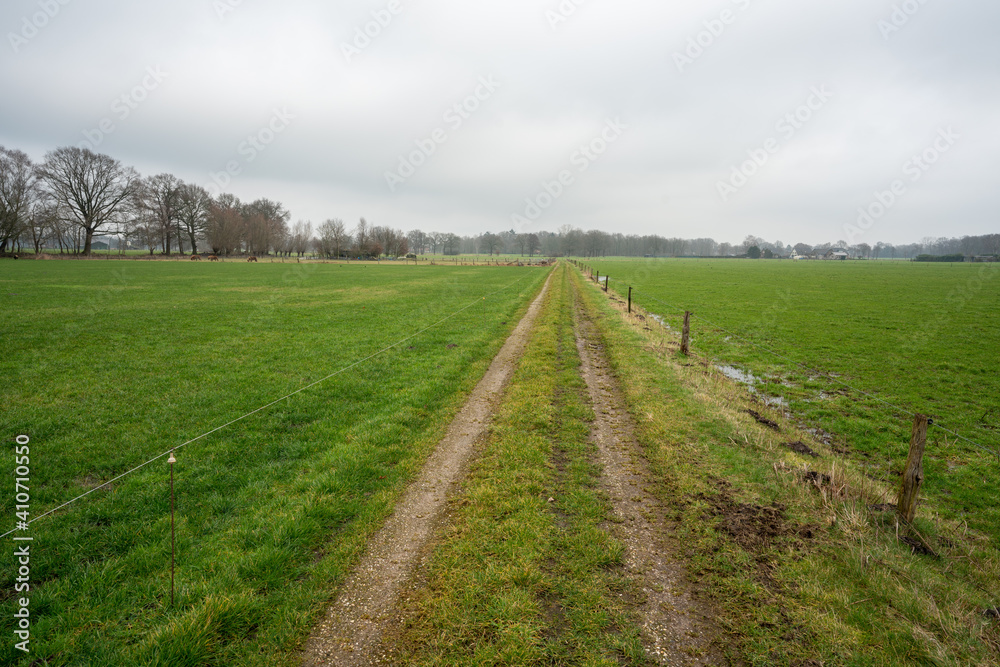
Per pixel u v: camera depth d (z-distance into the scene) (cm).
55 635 386
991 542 576
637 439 834
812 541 536
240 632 400
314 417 918
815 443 872
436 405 996
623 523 573
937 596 455
